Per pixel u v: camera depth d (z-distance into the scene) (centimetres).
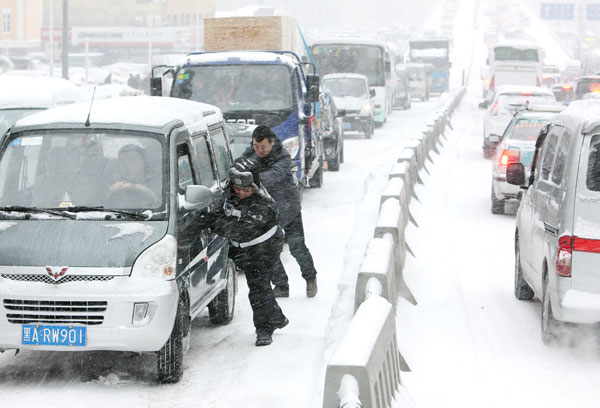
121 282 1455
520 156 3275
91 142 1585
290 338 1792
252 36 4559
